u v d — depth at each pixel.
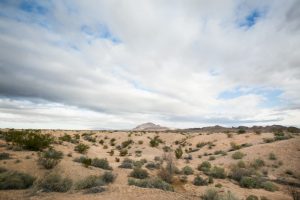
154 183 13.70
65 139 36.53
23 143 21.89
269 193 15.88
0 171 13.22
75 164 17.14
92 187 11.81
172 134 61.56
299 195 14.03
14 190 10.83
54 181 11.78
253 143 37.06
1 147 21.34
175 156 33.50
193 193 14.43
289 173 21.47
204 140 48.81
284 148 27.56
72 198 9.90
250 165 23.94
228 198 11.54
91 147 36.97
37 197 9.86
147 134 62.59
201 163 26.36
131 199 10.01
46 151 21.17
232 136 46.34
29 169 14.42
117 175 16.47
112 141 53.75
